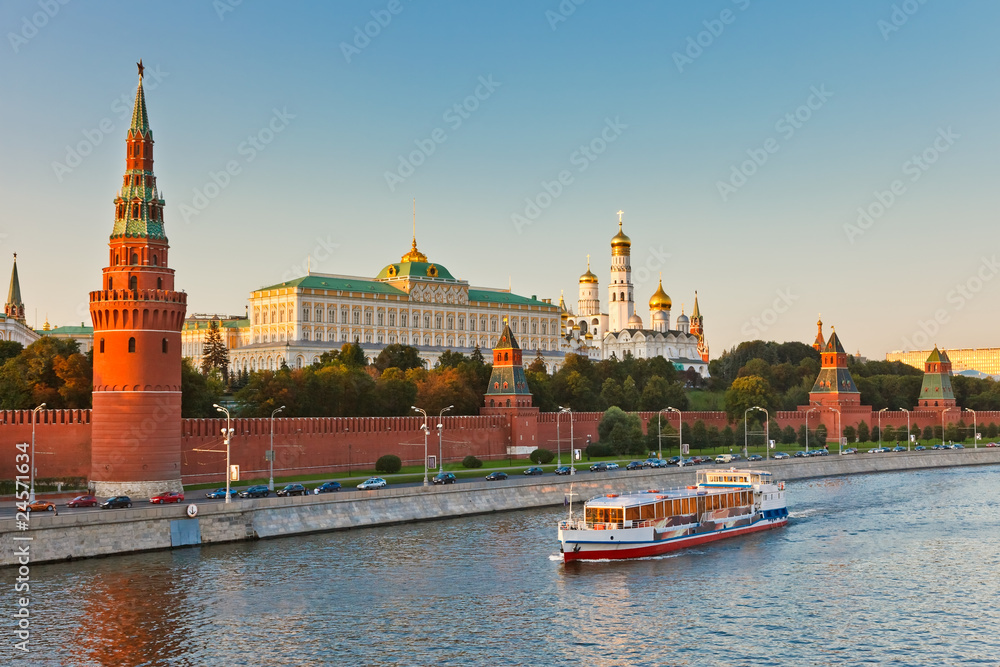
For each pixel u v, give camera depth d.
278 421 182.12
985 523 160.62
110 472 151.12
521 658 92.88
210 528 134.62
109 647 93.94
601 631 100.25
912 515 169.50
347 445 193.88
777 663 92.25
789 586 118.12
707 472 163.00
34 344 194.25
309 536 141.88
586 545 129.88
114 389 151.50
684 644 96.88
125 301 151.00
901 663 92.25
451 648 95.06
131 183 156.75
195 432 170.25
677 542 139.62
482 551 133.25
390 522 153.00
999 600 112.19
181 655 92.38
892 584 119.06
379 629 99.94
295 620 102.19
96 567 120.06
